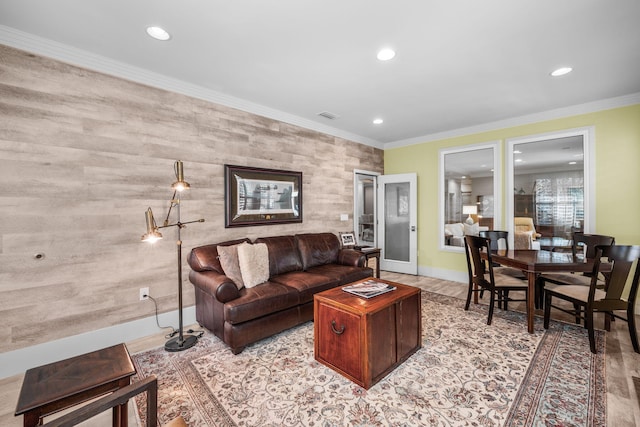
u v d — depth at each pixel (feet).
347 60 8.18
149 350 7.87
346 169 15.85
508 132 13.51
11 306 6.72
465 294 12.88
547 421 5.12
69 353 7.44
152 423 3.24
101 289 7.95
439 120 13.73
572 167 12.79
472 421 5.14
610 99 10.96
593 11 6.07
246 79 9.38
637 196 10.55
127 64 8.30
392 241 17.97
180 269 8.06
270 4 5.89
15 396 6.01
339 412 5.41
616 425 5.00
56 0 5.70
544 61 8.21
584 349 7.68
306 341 8.40
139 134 8.61
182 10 6.07
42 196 7.08
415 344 7.61
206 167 10.14
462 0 5.78
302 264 11.88
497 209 13.89
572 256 10.26
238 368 6.95
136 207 8.55
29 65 6.91
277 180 12.28
